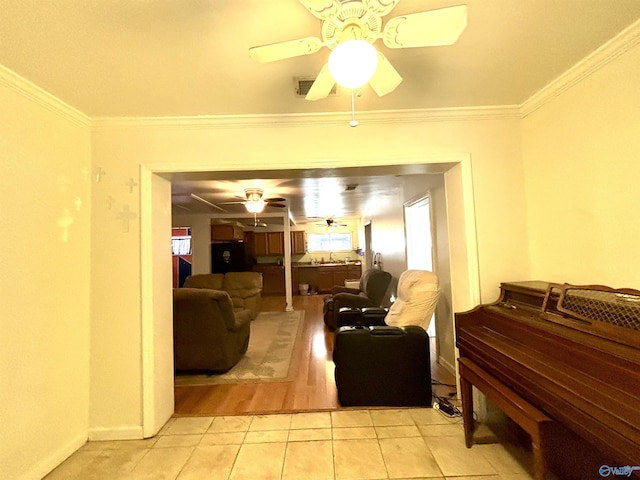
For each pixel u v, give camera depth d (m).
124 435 2.14
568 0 1.27
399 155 2.31
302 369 3.36
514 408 1.44
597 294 1.46
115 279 2.20
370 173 2.56
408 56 1.63
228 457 1.92
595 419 1.05
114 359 2.17
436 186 3.33
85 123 2.19
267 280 9.12
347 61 1.02
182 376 3.22
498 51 1.61
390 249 5.23
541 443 1.28
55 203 1.94
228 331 3.31
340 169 2.40
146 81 1.78
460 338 2.03
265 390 2.86
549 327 1.52
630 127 1.52
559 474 1.61
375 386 2.50
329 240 9.88
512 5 1.29
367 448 1.96
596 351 1.23
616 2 1.29
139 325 2.18
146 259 2.20
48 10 1.21
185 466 1.85
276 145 2.32
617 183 1.60
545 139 2.08
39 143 1.84
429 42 1.17
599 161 1.69
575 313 1.48
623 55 1.54
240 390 2.87
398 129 2.32
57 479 1.77
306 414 2.40
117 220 2.22
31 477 1.72
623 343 1.22
